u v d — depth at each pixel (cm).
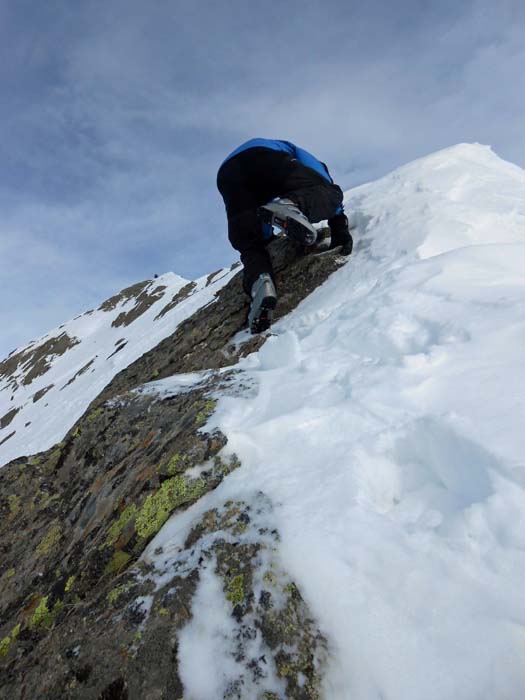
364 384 229
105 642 155
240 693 133
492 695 111
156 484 226
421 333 261
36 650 174
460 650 120
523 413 170
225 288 649
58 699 148
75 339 5375
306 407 226
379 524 157
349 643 130
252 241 416
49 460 383
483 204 461
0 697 165
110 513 241
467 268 308
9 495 354
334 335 318
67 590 213
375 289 351
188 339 555
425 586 135
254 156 425
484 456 158
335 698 124
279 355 322
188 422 267
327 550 152
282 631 140
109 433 337
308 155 466
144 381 536
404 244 425
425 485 176
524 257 313
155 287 5228
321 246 526
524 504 140
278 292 500
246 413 252
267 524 170
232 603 152
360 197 594
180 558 174
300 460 198
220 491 200
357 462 184
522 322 224
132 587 172
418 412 196
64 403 2978
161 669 142
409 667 121
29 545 290
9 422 3797
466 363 214
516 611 122
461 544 142
